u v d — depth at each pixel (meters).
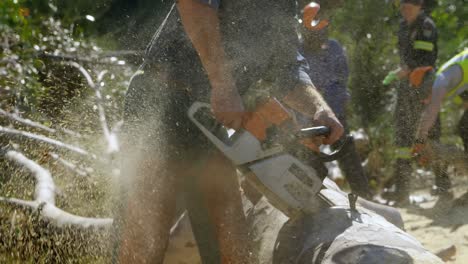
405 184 7.30
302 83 3.92
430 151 7.12
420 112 7.20
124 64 7.10
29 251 4.54
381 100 9.12
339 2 5.45
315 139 3.63
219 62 3.38
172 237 4.66
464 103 6.98
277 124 3.51
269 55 3.83
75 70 7.08
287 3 3.85
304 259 3.27
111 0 8.56
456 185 7.37
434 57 7.17
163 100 3.78
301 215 3.63
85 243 4.37
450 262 4.87
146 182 3.74
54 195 4.98
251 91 3.64
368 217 3.49
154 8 8.01
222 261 4.00
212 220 3.99
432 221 6.31
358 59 9.30
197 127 3.77
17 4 6.90
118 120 6.34
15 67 6.43
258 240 4.13
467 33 9.68
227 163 3.92
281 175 3.48
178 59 3.75
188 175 3.82
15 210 4.77
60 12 8.83
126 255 3.68
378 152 8.41
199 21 3.34
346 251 3.07
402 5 7.14
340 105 5.83
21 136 5.81
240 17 3.71
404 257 2.93
